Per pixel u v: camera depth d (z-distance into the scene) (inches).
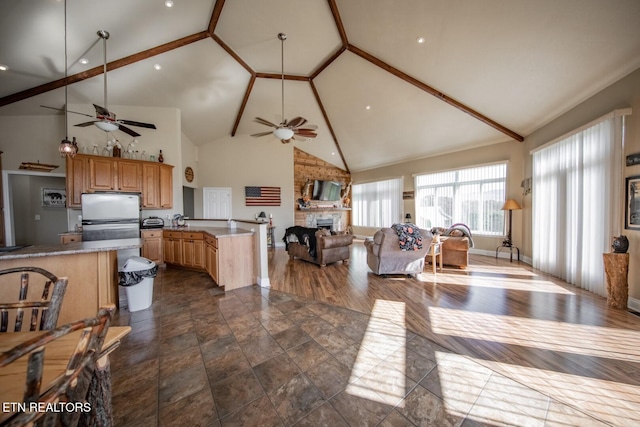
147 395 62.6
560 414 57.1
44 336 21.4
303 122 157.9
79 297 91.6
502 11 118.4
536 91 152.3
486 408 58.9
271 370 72.6
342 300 127.5
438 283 154.5
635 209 111.3
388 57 174.2
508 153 217.9
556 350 82.3
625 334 91.4
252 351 82.3
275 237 309.4
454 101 191.3
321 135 306.3
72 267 90.2
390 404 60.1
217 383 67.1
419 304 121.6
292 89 233.6
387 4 136.7
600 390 64.5
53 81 151.3
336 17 152.6
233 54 176.7
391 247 165.5
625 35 102.7
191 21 141.6
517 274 170.6
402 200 309.3
